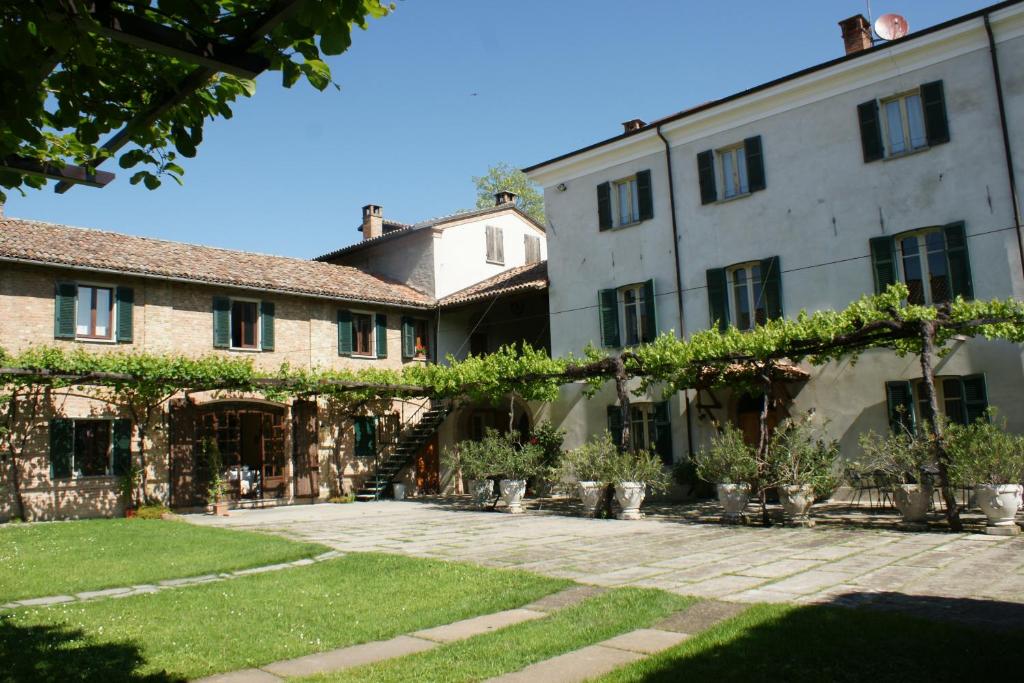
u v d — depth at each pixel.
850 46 18.25
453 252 26.08
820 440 13.23
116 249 19.59
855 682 4.35
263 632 6.27
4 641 6.03
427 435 23.45
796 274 17.53
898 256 16.25
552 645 5.48
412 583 8.01
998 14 14.88
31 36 3.18
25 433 16.88
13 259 16.58
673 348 15.53
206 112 4.14
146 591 8.16
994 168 15.00
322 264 25.44
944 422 12.05
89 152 4.51
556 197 22.58
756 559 9.02
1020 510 12.64
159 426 19.02
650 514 15.22
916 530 11.30
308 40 3.54
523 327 25.05
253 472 23.02
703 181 19.33
